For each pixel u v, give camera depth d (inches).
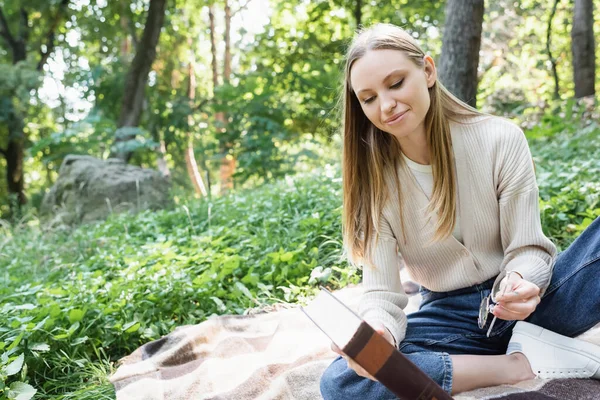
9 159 607.8
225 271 135.3
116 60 604.4
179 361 104.3
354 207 80.4
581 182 167.9
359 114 78.3
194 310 127.9
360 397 71.0
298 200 199.5
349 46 75.0
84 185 305.7
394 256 80.0
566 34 671.8
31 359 103.2
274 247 154.3
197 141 579.8
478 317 77.6
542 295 73.4
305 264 140.3
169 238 186.4
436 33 628.7
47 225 281.9
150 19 445.4
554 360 73.5
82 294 125.3
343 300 121.8
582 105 336.5
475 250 76.9
